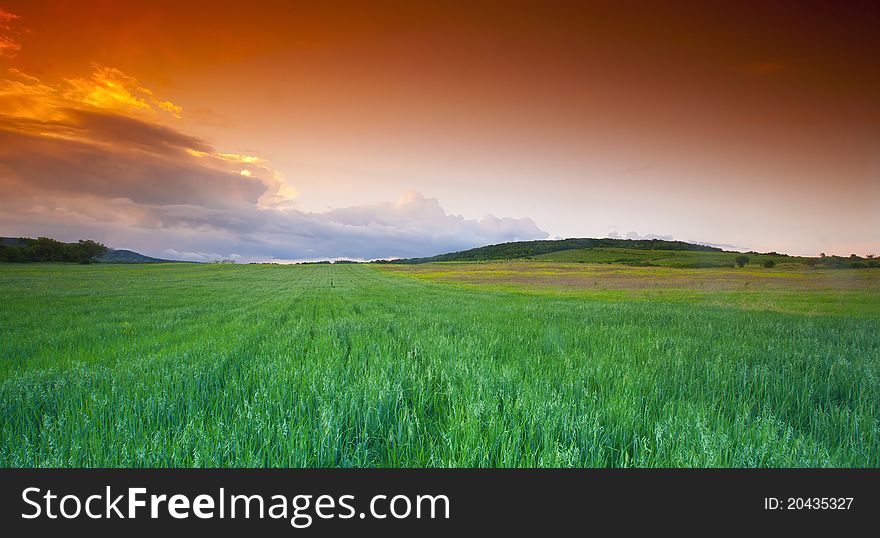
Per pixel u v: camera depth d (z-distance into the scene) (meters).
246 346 8.90
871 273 67.12
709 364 6.83
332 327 12.51
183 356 7.34
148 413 4.41
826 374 6.58
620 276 69.38
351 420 4.34
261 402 4.52
